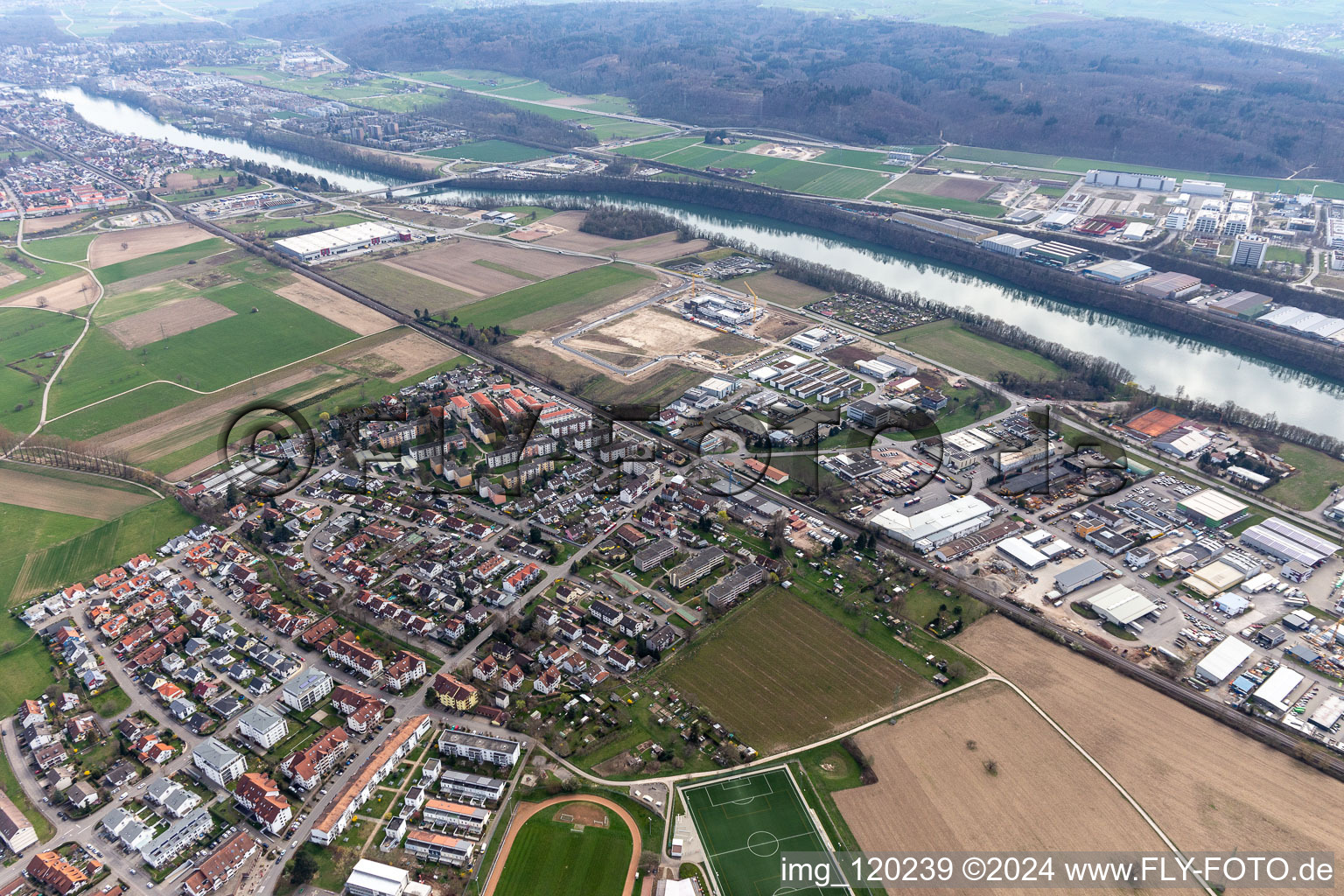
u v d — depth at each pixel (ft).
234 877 624.59
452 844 632.38
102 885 620.49
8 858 642.63
